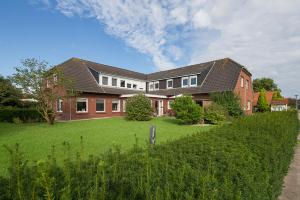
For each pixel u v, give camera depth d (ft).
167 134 36.22
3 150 23.41
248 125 20.07
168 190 6.03
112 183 6.81
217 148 11.53
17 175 6.33
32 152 23.09
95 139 30.83
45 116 52.44
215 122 52.39
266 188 8.57
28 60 48.67
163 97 84.79
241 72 75.20
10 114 58.70
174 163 8.84
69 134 35.32
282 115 34.96
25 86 48.83
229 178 7.47
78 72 78.13
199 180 6.69
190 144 12.42
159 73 110.01
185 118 51.60
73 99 66.49
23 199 5.43
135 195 6.04
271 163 11.08
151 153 10.52
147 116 61.87
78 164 8.14
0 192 6.08
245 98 81.00
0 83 55.06
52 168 7.16
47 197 4.91
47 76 51.93
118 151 10.41
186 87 84.07
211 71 81.00
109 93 78.23
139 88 100.53
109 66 101.86
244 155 10.41
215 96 64.54
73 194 5.86
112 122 56.85
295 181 16.26
